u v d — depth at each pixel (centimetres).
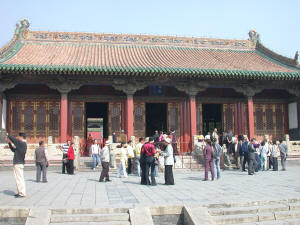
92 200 1218
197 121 3344
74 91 3152
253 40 3831
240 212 1140
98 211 1072
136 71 2728
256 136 3422
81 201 1196
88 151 2961
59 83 2900
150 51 3444
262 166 2473
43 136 3056
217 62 3191
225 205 1169
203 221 1012
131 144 2486
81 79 2927
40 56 2973
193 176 2083
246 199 1240
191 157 2712
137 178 1973
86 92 3169
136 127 3212
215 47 3722
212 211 1117
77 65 2717
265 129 3450
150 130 4019
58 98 3117
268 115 3478
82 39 3475
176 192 1413
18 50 3062
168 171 1675
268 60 3472
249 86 3195
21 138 1310
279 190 1472
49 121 3080
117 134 3183
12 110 3031
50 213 1047
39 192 1406
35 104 3078
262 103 3481
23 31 3341
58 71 2656
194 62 3119
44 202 1177
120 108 3222
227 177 2012
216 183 1723
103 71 2694
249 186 1603
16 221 1039
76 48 3356
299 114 3312
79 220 1032
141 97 3253
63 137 2825
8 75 2817
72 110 3138
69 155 2169
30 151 2508
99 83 2967
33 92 3080
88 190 1470
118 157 2612
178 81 3067
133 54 3297
